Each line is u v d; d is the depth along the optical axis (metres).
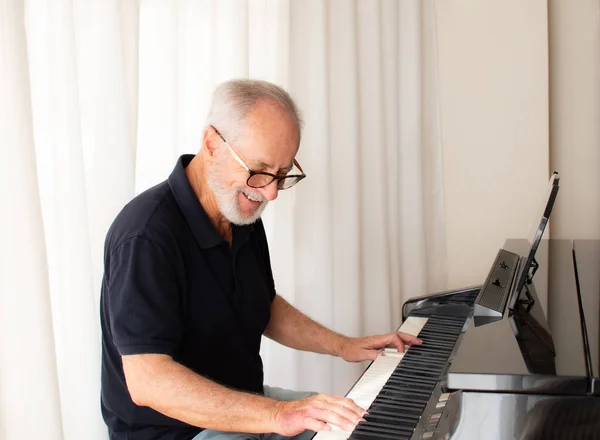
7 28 1.57
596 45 3.30
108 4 1.84
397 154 3.09
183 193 1.64
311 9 2.64
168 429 1.62
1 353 1.62
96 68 1.84
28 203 1.60
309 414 1.37
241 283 1.77
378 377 1.66
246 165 1.55
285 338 2.00
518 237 3.35
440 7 3.28
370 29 2.92
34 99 1.73
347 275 2.87
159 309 1.50
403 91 3.13
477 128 3.32
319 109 2.67
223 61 2.26
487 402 1.19
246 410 1.41
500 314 1.63
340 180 2.85
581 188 3.38
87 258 1.78
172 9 2.04
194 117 2.21
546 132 3.28
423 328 1.99
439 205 3.31
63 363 1.79
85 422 1.82
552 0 3.33
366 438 1.28
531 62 3.26
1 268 1.60
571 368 1.21
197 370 1.65
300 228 2.68
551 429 1.18
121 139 1.87
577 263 2.22
